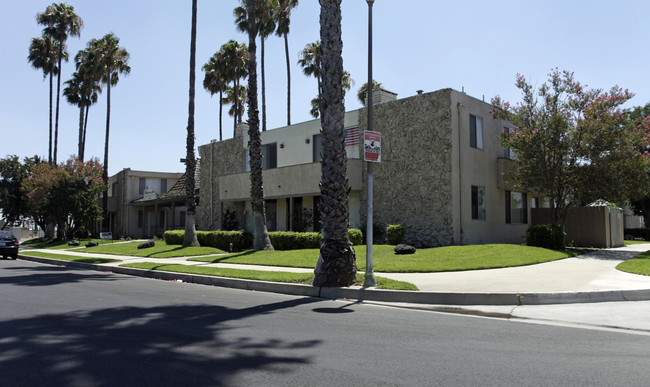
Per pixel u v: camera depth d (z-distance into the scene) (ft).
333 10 37.68
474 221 66.59
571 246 67.36
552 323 24.20
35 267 61.36
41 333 21.85
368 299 32.50
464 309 28.22
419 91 68.44
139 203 130.41
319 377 15.38
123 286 40.37
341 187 36.45
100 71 133.39
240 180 87.71
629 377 15.24
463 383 14.71
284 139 86.02
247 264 53.47
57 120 152.66
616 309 27.09
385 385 14.57
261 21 114.62
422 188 65.31
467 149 66.08
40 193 122.42
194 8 78.74
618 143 56.18
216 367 16.51
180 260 60.18
